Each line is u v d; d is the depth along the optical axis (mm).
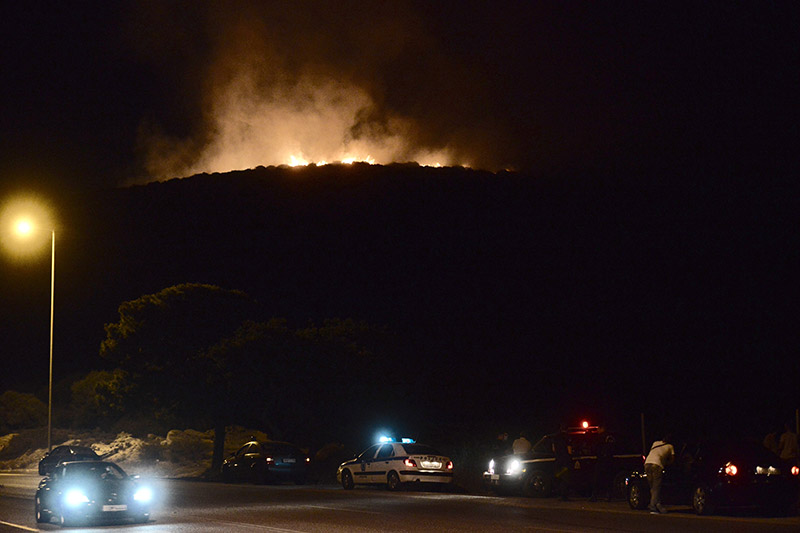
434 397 40812
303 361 37750
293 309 93375
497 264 101688
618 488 20219
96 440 48906
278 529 14875
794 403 37969
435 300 88750
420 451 25391
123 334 40562
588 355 51375
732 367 45562
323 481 32094
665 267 81312
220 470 37500
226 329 41875
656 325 57500
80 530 15773
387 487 25938
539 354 51719
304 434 38969
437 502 20750
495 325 65750
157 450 43344
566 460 21062
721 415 36750
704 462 17125
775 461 16703
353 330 40094
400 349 41656
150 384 39844
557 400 43406
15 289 105125
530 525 15094
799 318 52406
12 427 57281
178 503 21172
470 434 37750
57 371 77875
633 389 44375
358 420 38125
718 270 73000
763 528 14484
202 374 38906
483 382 43188
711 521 15820
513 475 22516
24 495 25516
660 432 33125
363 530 14531
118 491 16562
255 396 37969
